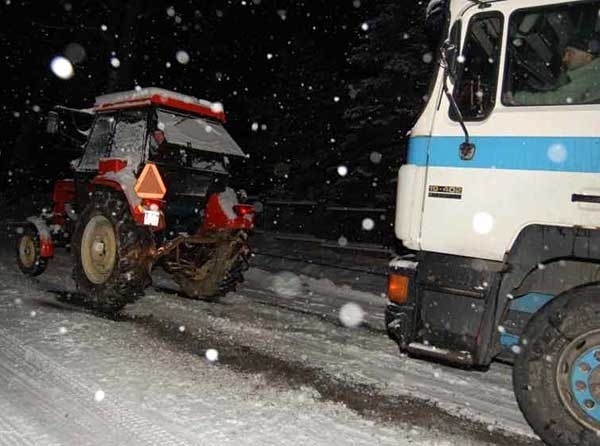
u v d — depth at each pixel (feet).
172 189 21.45
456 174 12.82
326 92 60.23
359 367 15.79
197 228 22.74
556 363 11.13
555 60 12.14
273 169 64.03
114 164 20.08
